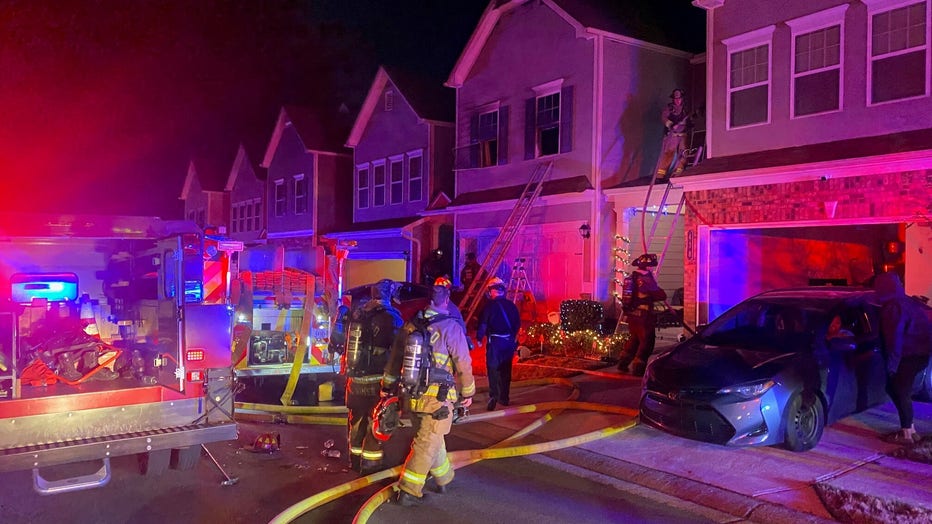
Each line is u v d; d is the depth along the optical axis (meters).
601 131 16.23
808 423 6.82
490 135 19.44
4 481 6.09
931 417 7.97
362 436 6.28
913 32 10.62
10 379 5.29
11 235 6.06
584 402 9.09
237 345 9.20
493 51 19.30
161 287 6.54
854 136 11.31
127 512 5.30
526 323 15.95
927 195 10.09
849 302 7.75
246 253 11.65
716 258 13.39
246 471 6.39
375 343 6.21
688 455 6.79
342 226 28.88
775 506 5.38
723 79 13.35
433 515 5.33
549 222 17.31
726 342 7.77
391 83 24.75
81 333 6.04
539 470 6.59
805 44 12.03
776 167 11.80
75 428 5.25
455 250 20.41
